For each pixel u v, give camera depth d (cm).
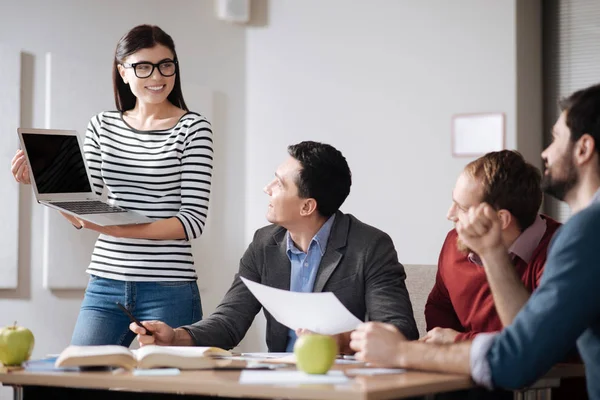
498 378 150
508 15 398
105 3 393
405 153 419
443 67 412
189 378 149
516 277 173
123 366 164
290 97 439
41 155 266
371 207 426
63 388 182
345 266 223
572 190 168
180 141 269
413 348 159
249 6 433
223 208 429
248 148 439
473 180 207
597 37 416
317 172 221
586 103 164
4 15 370
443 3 412
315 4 437
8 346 172
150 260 267
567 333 149
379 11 425
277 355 197
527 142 409
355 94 429
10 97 365
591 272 148
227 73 434
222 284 425
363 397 130
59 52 380
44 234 371
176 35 415
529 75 412
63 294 376
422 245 414
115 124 277
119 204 271
